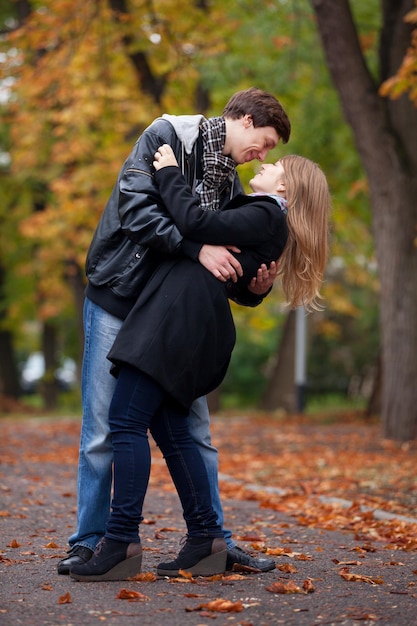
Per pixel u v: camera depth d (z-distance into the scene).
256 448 15.70
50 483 10.34
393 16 14.44
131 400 4.77
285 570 5.25
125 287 4.91
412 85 12.24
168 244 4.73
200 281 4.79
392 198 14.47
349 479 10.98
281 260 5.16
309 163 5.20
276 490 10.25
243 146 5.00
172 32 19.33
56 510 7.95
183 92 21.02
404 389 14.98
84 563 4.98
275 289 26.16
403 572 5.35
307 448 15.30
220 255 4.78
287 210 5.11
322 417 22.98
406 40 14.35
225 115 5.07
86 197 21.81
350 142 20.34
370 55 19.02
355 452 14.10
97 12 17.75
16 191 28.38
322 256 5.18
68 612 4.27
